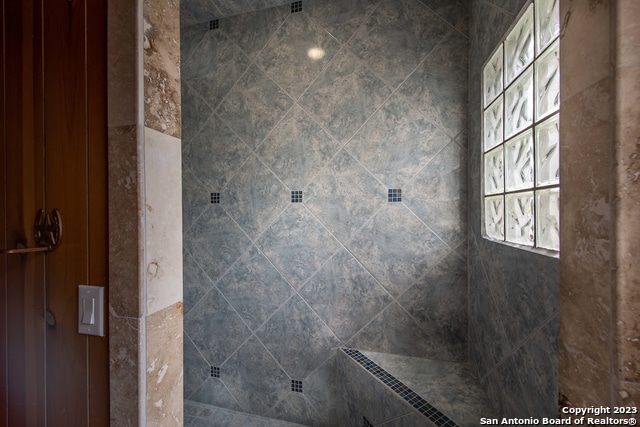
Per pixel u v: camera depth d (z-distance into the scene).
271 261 1.70
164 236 0.58
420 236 1.50
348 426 1.51
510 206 1.06
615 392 0.34
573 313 0.41
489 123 1.24
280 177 1.68
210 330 1.81
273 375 1.70
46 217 0.59
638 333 0.33
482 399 1.18
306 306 1.65
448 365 1.43
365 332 1.57
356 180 1.57
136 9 0.52
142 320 0.53
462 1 1.43
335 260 1.60
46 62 0.59
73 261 0.57
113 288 0.54
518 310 0.94
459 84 1.44
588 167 0.38
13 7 0.61
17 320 0.61
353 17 1.55
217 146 1.78
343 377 1.54
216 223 1.79
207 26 1.79
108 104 0.54
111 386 0.54
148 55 0.54
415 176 1.50
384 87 1.52
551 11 0.81
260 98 1.70
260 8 1.68
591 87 0.37
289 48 1.65
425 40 1.47
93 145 0.56
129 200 0.52
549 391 0.77
